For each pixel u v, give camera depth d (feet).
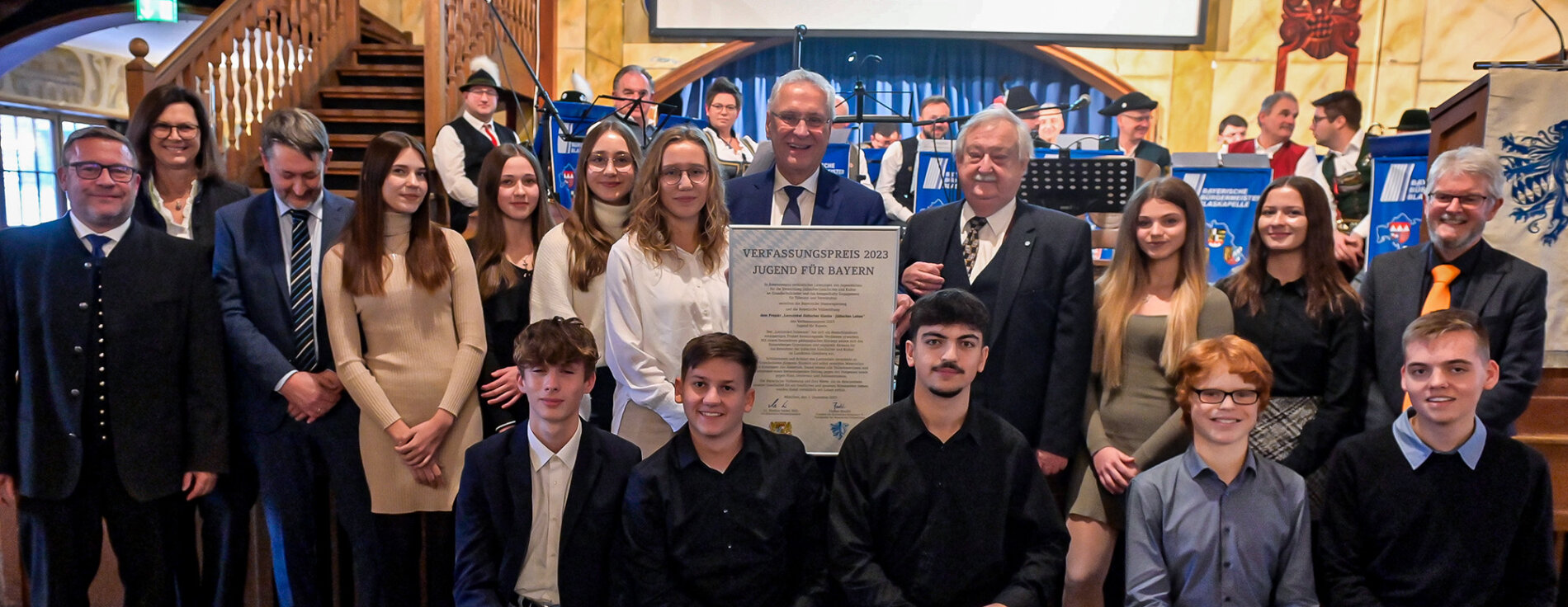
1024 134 6.17
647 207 6.10
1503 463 5.49
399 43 20.89
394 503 6.16
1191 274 6.26
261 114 15.89
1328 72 21.09
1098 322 6.45
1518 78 6.57
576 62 21.98
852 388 5.72
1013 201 6.33
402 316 6.15
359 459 6.25
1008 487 5.42
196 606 6.75
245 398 6.44
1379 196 8.85
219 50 14.70
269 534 7.13
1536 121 6.57
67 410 5.92
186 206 7.31
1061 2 21.53
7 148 23.03
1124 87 21.75
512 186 6.96
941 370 5.25
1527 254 6.66
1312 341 6.26
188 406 6.26
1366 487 5.67
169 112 7.15
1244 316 6.50
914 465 5.44
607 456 5.68
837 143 11.69
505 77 18.66
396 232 6.21
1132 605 5.82
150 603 6.22
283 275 6.34
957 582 5.39
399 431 6.03
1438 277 6.25
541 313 6.48
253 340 6.16
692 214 6.07
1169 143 21.89
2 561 7.16
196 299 6.27
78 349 5.93
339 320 6.09
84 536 6.11
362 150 16.07
